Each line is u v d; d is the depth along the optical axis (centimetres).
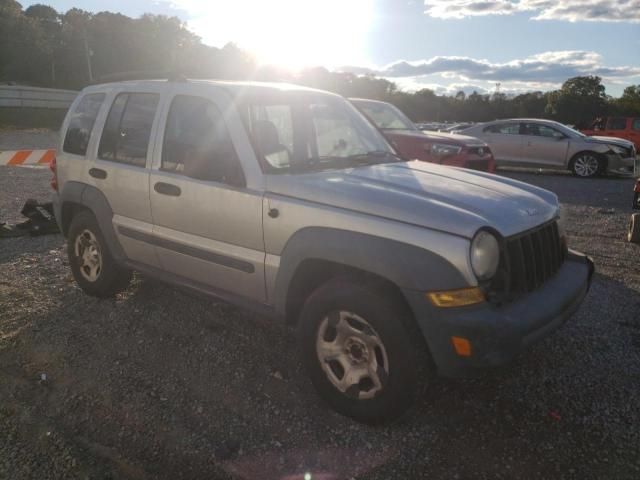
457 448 301
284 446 305
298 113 417
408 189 342
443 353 290
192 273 409
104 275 479
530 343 300
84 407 343
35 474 287
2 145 2103
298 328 340
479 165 1069
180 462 294
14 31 8838
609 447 299
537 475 280
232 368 384
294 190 344
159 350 410
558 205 392
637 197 777
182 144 406
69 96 4288
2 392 360
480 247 291
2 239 695
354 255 308
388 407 306
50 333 436
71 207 512
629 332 436
